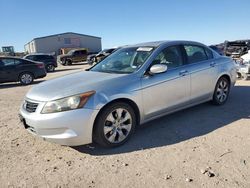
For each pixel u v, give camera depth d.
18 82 15.28
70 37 61.34
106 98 4.12
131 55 5.26
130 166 3.73
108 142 4.25
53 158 4.10
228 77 6.41
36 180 3.51
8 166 3.91
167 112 5.09
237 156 3.86
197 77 5.53
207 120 5.43
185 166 3.64
